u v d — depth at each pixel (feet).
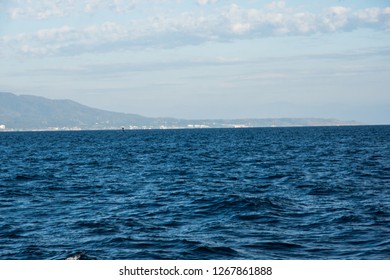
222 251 87.04
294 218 113.70
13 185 185.37
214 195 148.66
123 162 292.61
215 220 113.29
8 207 135.23
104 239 95.66
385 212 117.70
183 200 141.79
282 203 131.54
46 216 121.49
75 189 172.76
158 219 115.55
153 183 187.52
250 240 94.02
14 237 99.09
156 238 95.86
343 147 422.82
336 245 89.81
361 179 189.88
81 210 129.80
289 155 332.19
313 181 184.34
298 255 84.69
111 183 189.37
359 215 114.11
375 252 84.58
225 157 322.14
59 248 90.22
